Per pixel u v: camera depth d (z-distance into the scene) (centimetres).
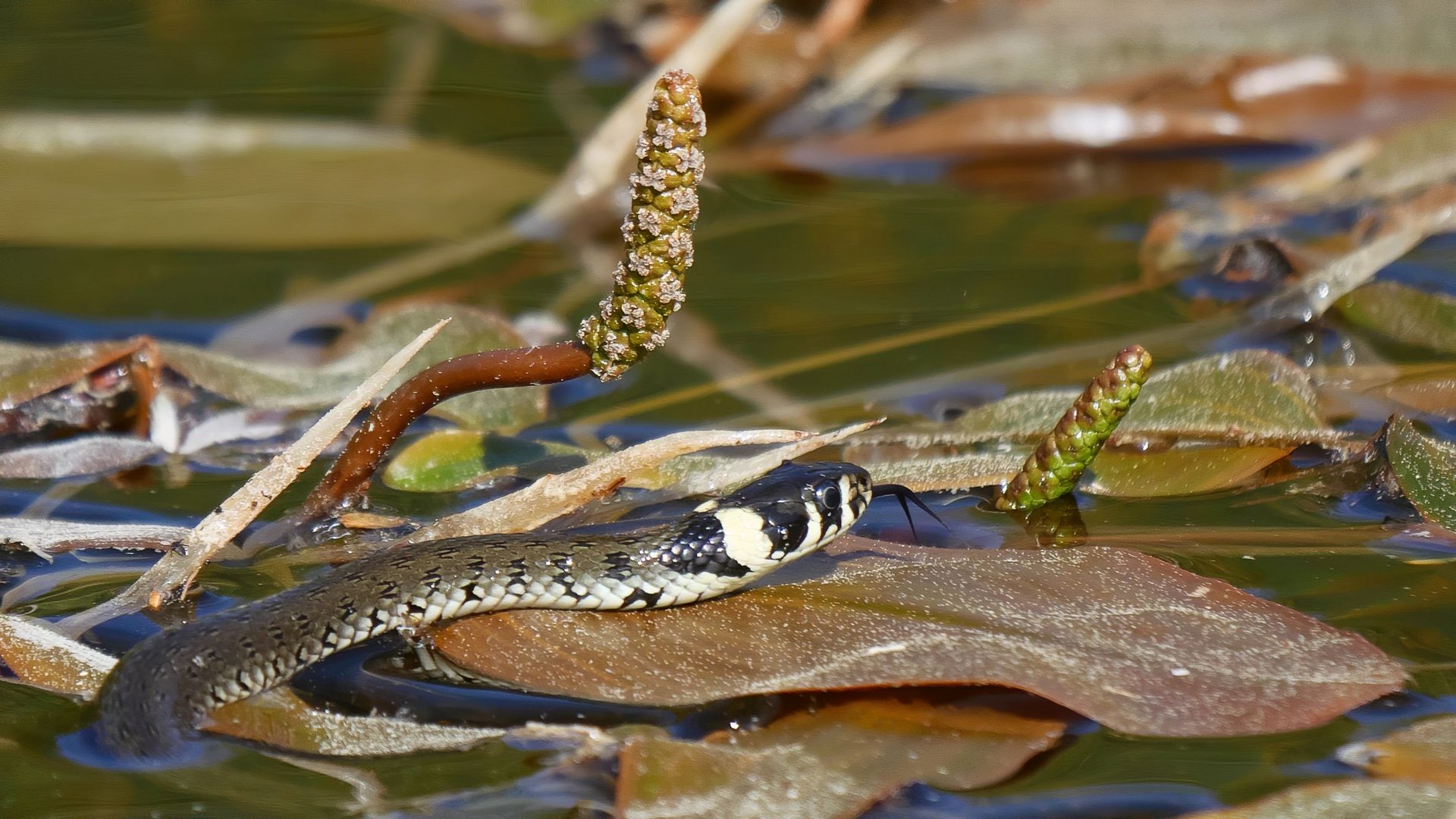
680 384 793
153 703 463
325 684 485
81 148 1069
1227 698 447
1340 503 625
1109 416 588
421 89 1205
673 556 520
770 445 704
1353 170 1051
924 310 886
